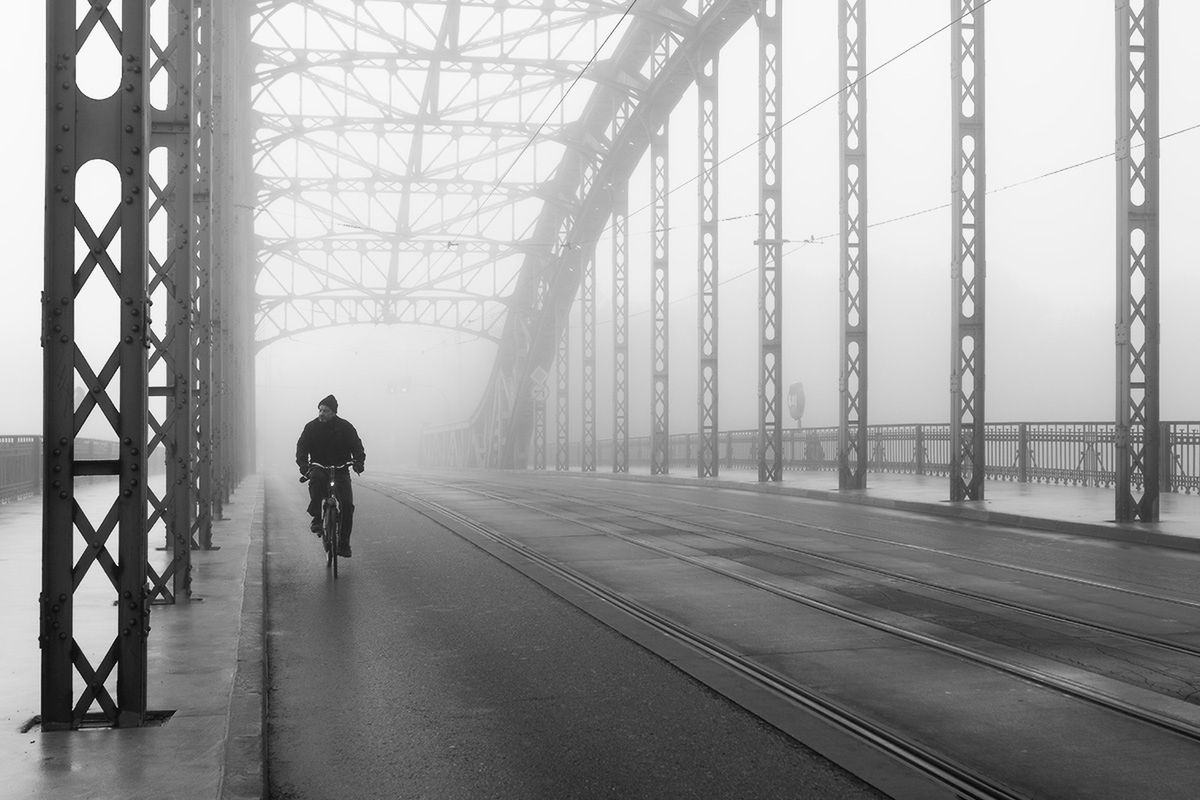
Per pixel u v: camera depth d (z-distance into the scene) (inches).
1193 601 394.6
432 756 220.1
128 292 221.3
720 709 253.4
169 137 403.5
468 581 462.6
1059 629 343.6
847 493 949.2
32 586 396.8
